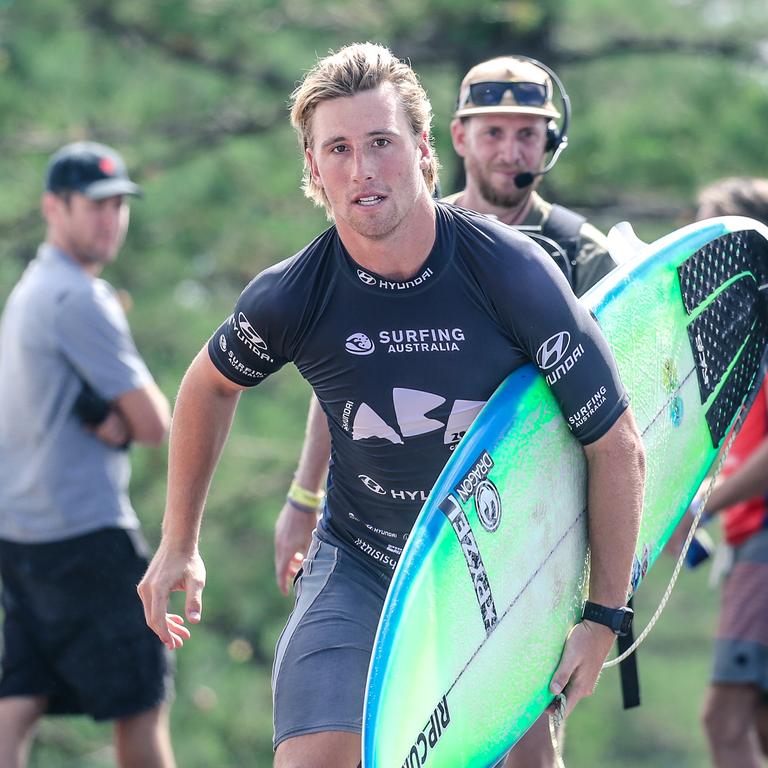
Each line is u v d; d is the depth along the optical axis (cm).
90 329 1664
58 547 1650
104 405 1667
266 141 3391
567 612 1150
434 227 1046
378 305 1060
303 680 1111
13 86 3161
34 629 1675
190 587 1175
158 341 3388
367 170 1012
